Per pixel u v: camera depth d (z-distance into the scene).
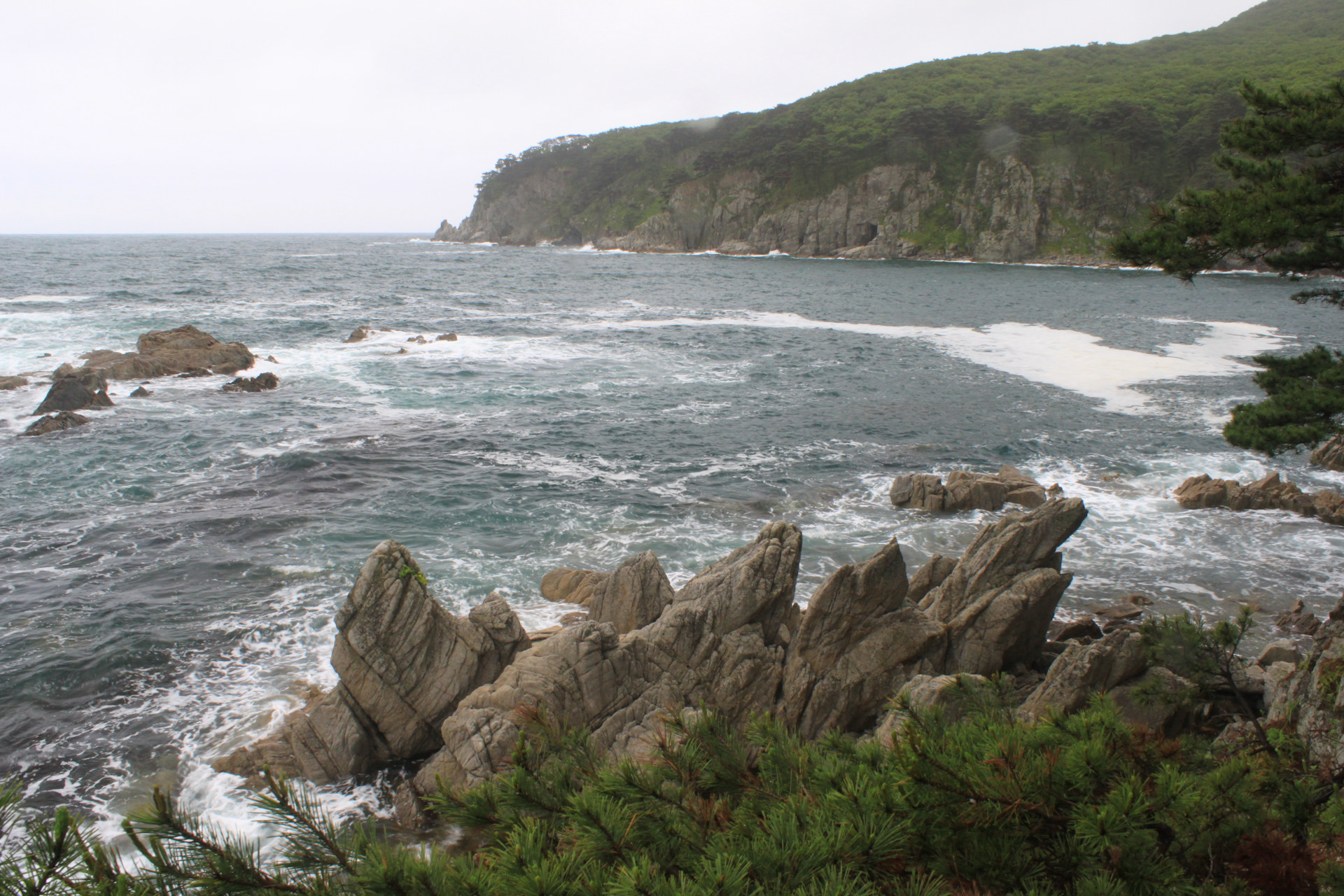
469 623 13.34
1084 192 140.50
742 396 37.44
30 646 15.23
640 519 22.30
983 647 13.41
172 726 13.09
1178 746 5.04
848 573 12.87
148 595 17.33
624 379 40.81
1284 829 5.07
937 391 38.47
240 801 11.40
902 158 157.00
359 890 3.83
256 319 58.16
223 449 27.53
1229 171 13.32
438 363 43.72
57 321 53.75
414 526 21.44
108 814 11.12
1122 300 76.94
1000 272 119.88
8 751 12.41
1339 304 13.23
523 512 22.61
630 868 3.81
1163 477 26.06
